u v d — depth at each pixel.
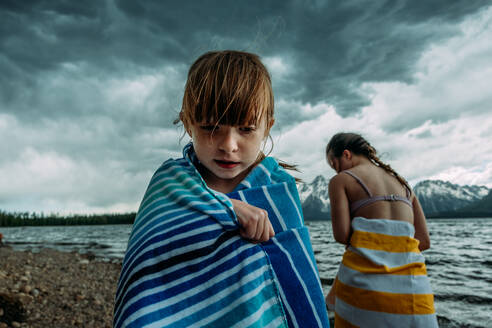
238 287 0.76
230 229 0.80
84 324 3.71
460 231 30.95
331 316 3.68
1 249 12.41
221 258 0.78
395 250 1.63
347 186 1.87
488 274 6.76
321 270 7.25
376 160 1.97
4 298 3.70
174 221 0.80
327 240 19.42
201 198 0.83
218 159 0.81
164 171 0.96
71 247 17.92
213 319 0.73
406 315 1.47
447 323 3.69
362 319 1.53
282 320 0.79
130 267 0.77
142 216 0.87
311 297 0.88
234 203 0.84
